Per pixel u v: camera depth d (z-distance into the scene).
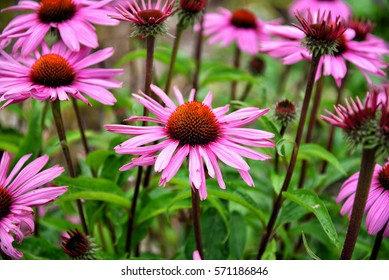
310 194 0.56
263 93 0.72
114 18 0.58
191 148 0.54
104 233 0.73
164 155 0.53
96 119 0.93
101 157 0.65
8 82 0.57
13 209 0.54
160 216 0.79
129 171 0.64
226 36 0.87
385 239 0.68
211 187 0.60
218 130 0.55
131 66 0.85
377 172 0.58
